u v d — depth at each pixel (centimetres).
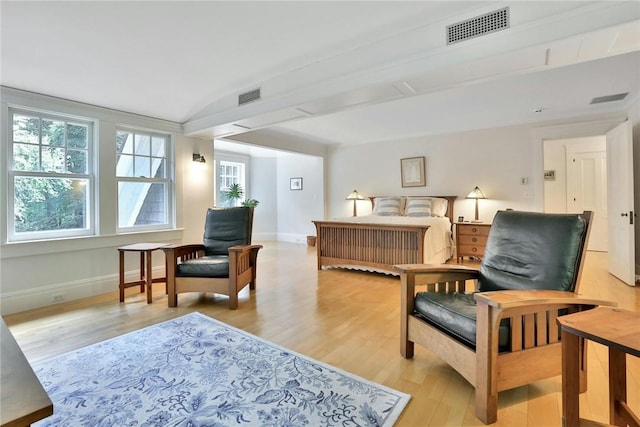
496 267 207
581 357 161
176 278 311
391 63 239
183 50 255
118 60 267
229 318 279
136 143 392
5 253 289
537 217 197
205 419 149
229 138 509
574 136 473
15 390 86
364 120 505
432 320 189
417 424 147
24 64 260
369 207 684
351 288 371
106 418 150
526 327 156
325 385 176
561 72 317
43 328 257
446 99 402
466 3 201
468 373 158
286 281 405
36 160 312
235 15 211
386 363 201
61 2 194
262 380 181
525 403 161
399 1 199
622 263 380
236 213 372
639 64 300
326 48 254
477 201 543
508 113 471
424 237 398
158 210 413
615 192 401
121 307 309
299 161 795
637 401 158
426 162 609
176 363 200
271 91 314
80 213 344
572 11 179
